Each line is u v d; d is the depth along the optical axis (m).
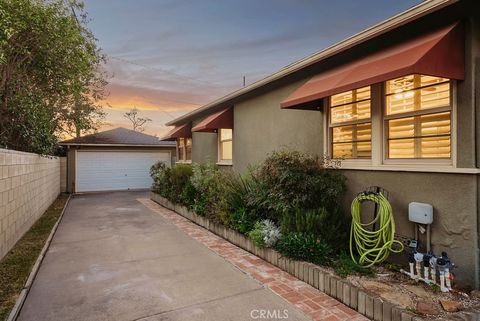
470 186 3.87
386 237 4.45
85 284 4.51
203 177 9.21
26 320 3.50
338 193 5.43
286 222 5.37
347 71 5.36
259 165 7.27
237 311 3.70
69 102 13.08
